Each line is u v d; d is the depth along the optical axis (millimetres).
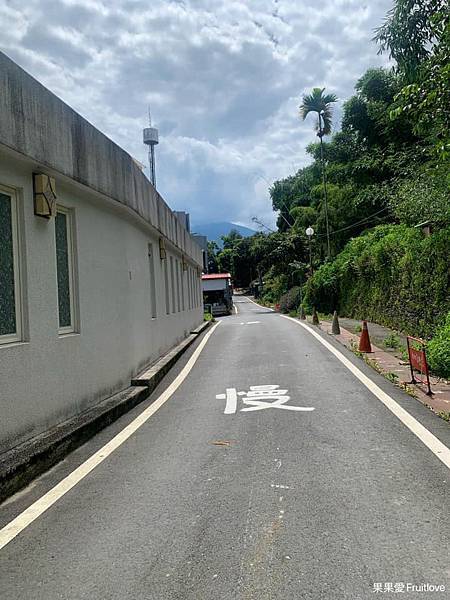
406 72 9141
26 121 5883
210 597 3297
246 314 44250
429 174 14039
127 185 9531
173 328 16219
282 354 14250
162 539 4086
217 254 103812
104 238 8914
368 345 13773
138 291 10969
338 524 4191
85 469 5793
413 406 8055
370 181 33531
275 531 4117
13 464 5230
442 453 5848
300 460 5750
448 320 12086
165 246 14953
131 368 10047
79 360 7598
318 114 35281
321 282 31562
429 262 14578
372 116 31125
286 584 3395
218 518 4402
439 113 7980
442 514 4320
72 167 7129
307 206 51719
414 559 3631
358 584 3357
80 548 4008
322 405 8297
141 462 5957
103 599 3328
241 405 8578
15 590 3475
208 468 5637
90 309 8133
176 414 8211
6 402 5664
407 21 8719
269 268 51969
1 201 5945
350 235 36375
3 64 5414
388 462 5594
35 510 4750
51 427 6633
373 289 22328
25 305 6188
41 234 6555
